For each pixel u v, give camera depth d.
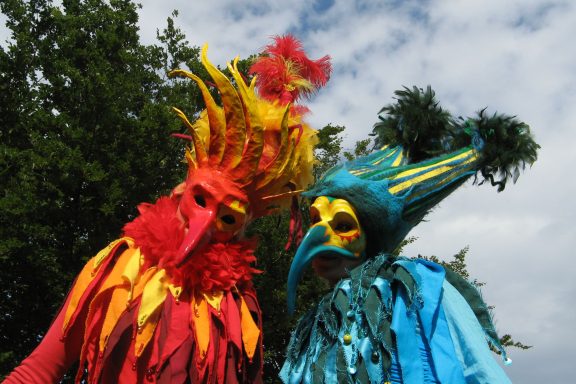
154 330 2.32
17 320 6.96
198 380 2.28
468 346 1.98
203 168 2.61
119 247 2.55
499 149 2.56
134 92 7.55
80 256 6.58
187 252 2.38
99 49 7.38
